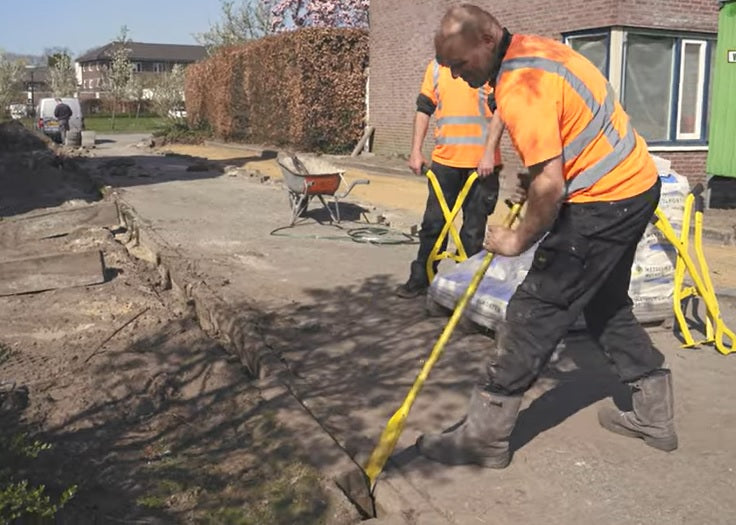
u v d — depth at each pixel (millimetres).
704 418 4176
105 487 3729
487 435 3566
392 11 20109
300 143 22562
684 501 3342
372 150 22000
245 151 25547
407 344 5379
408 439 3971
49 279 7230
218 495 3615
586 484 3492
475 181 6316
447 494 3434
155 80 42281
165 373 5082
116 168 17219
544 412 4258
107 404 4707
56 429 4379
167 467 3904
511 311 3484
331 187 9844
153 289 7465
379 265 7789
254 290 6809
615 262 3371
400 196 13930
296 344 5410
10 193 14680
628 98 13398
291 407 4348
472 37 3207
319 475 3625
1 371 5234
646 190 3312
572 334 5340
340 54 22188
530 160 3090
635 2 13023
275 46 23594
